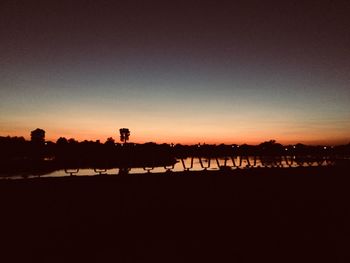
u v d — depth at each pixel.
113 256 6.64
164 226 8.27
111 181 9.71
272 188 11.53
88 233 7.73
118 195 9.38
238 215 9.22
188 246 7.10
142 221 8.54
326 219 9.16
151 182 10.25
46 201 8.41
